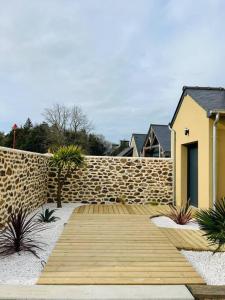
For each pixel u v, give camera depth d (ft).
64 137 113.91
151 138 63.52
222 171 27.02
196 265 14.14
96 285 11.35
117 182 36.58
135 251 15.56
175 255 15.01
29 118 126.82
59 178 32.50
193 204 33.30
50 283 11.42
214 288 11.16
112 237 18.37
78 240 17.53
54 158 32.40
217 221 14.07
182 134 34.35
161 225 23.38
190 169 34.50
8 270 12.98
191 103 31.48
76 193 36.01
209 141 26.94
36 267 13.38
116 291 10.83
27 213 26.63
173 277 12.18
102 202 36.24
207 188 27.20
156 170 37.11
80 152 33.30
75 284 11.38
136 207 33.32
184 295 10.60
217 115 25.85
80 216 25.68
